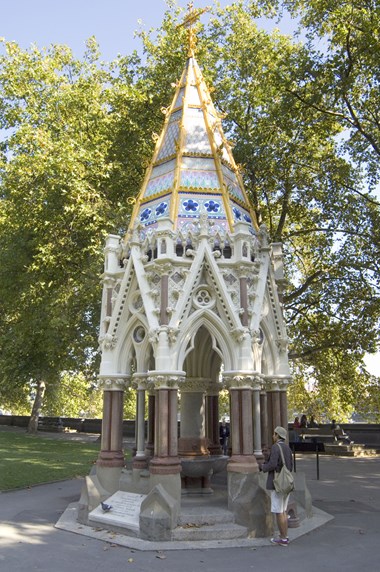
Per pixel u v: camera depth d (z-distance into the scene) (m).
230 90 25.47
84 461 22.48
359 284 24.17
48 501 13.63
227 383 10.59
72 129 23.02
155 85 24.81
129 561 7.98
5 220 25.36
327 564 7.89
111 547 8.80
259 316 11.25
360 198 24.31
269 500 9.61
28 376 33.84
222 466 11.72
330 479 17.77
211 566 7.74
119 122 23.83
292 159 24.30
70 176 21.09
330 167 24.03
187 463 11.12
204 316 10.92
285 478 9.04
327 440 28.45
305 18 21.50
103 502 10.42
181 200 12.05
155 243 11.30
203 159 12.88
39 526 10.55
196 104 13.93
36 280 24.17
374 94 20.28
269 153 23.52
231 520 9.53
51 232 22.64
